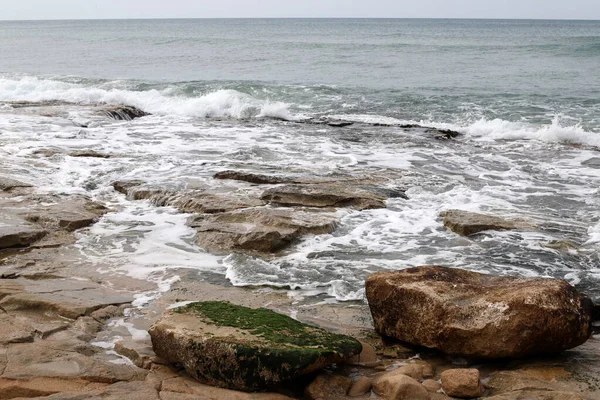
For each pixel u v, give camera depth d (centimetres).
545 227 951
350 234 909
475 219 945
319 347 512
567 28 12606
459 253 842
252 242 845
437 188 1159
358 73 3216
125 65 3744
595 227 954
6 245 822
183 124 1845
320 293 721
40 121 1744
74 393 466
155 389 480
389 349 588
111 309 646
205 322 546
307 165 1311
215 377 501
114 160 1318
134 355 545
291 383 516
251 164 1301
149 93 2305
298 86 2561
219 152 1434
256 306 677
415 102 2289
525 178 1287
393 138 1661
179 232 909
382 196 1076
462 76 3058
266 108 2019
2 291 666
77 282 717
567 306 557
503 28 12281
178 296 695
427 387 510
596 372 534
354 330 629
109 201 1057
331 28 11550
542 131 1708
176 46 5059
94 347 565
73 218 922
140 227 927
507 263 809
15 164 1245
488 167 1380
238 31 9600
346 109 2186
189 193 1053
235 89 2488
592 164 1430
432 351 586
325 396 493
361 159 1403
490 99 2345
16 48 5150
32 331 584
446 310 569
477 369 531
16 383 480
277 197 1027
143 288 716
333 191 1059
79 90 2266
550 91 2544
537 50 4388
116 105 2112
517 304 552
